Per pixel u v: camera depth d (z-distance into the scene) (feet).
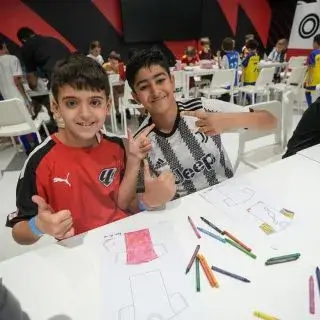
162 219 2.68
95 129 2.80
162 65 3.28
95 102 2.71
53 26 21.18
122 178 3.31
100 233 2.53
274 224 2.52
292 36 26.02
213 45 26.84
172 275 2.05
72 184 2.99
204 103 4.20
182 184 3.92
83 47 22.63
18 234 2.54
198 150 3.84
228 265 2.10
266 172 3.42
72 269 2.16
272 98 16.51
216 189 3.14
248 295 1.85
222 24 26.43
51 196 2.98
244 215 2.67
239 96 16.53
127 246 2.35
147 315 1.76
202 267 2.10
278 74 17.90
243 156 6.00
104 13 22.40
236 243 2.32
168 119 3.60
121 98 12.88
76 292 1.96
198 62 18.43
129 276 2.06
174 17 24.13
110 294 1.93
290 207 2.74
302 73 13.71
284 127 6.16
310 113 4.55
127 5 22.38
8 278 2.09
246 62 15.31
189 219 2.65
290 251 2.20
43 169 2.85
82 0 21.38
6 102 7.70
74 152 2.97
